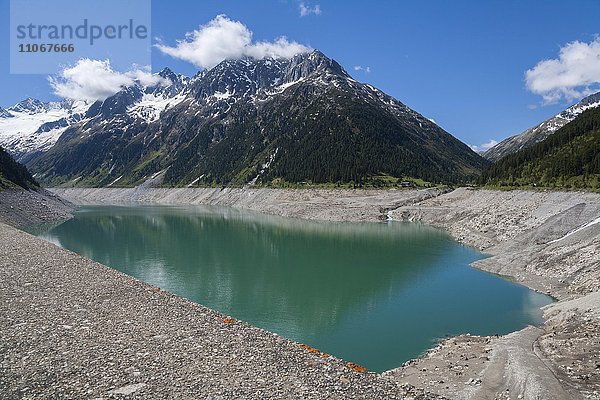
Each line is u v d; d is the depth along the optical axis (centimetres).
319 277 5059
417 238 8206
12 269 3525
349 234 8788
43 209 11369
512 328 3362
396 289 4541
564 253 4903
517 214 7981
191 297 4188
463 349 2798
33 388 1617
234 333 2362
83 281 3281
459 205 11238
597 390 1962
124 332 2242
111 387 1650
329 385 1838
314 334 3278
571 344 2577
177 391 1650
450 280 4916
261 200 16438
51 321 2350
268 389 1727
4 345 2000
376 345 3066
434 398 1869
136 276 5012
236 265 5700
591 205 6359
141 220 11525
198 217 12550
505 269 5266
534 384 2002
